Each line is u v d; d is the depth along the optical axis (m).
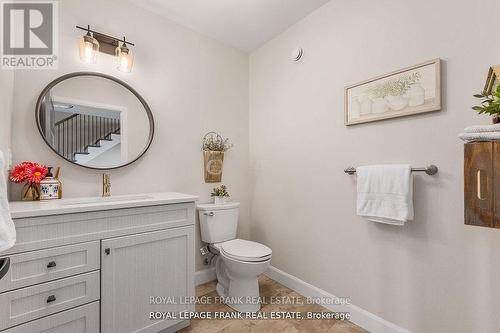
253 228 2.58
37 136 1.51
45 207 1.14
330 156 1.83
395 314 1.45
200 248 2.21
